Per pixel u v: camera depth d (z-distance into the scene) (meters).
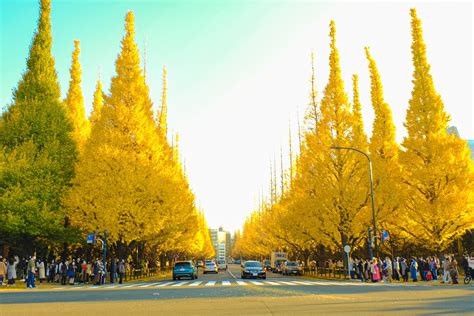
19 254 32.38
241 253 146.88
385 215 30.97
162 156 32.47
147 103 33.19
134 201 28.34
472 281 23.48
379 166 31.11
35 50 32.75
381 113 38.50
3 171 28.09
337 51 32.47
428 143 29.64
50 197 29.33
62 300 13.59
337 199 30.14
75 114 38.75
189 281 27.95
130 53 31.39
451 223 28.50
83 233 30.20
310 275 38.97
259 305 11.59
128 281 29.02
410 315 9.39
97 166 28.33
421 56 31.28
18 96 31.88
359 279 28.55
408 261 37.38
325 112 32.03
